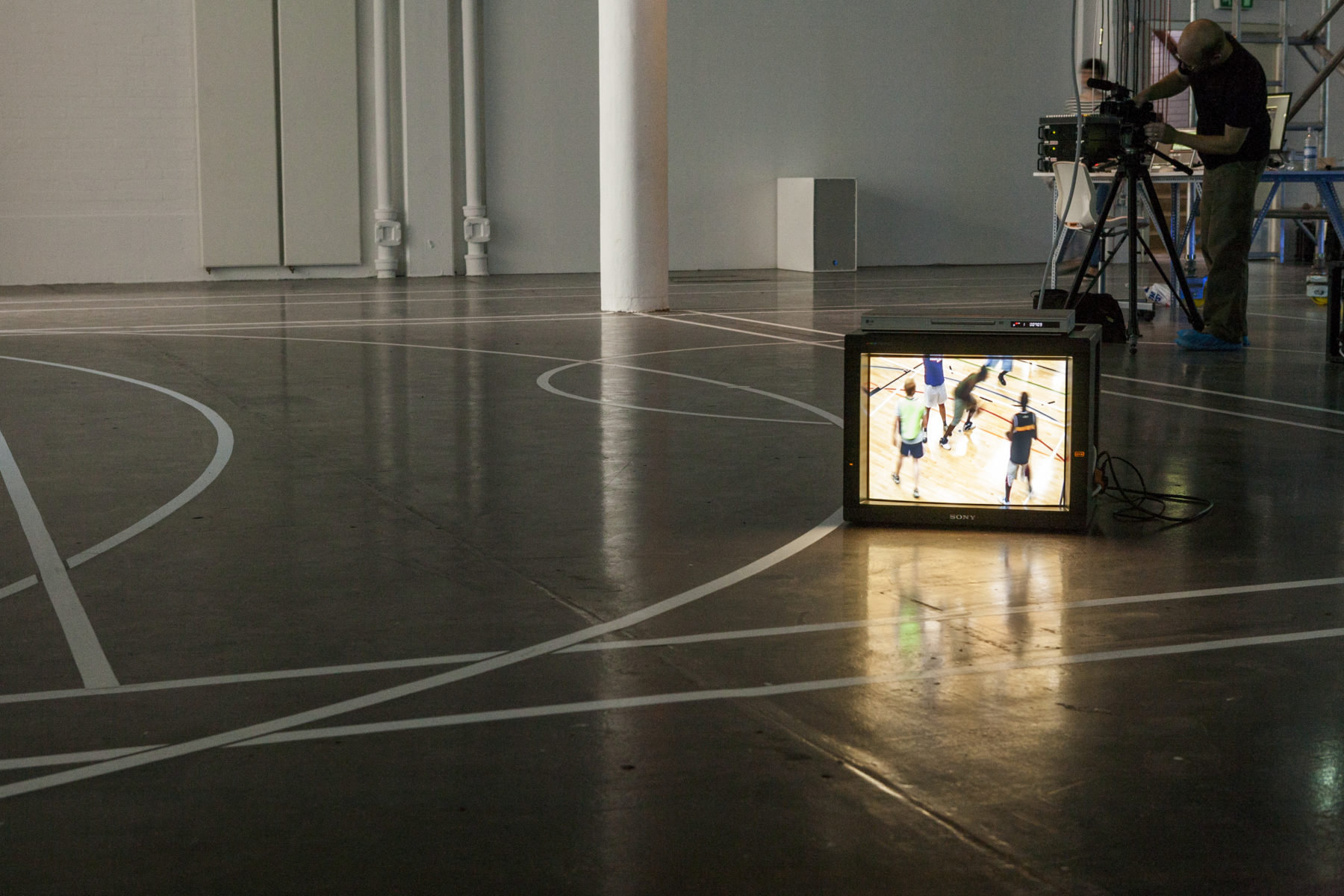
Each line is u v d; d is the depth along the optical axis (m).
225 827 2.22
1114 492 4.77
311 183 16.45
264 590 3.62
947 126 19.33
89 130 15.67
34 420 6.36
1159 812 2.27
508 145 17.31
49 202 15.62
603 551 4.02
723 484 4.95
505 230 17.47
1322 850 2.13
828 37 18.59
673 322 11.16
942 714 2.71
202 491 4.84
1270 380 7.52
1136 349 8.74
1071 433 4.19
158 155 15.95
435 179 16.98
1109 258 10.55
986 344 4.22
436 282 16.08
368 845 2.16
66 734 2.63
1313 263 18.00
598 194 17.78
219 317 11.66
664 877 2.05
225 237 16.17
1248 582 3.68
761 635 3.22
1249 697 2.80
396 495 4.78
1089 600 3.51
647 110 11.84
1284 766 2.46
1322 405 6.63
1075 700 2.79
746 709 2.74
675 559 3.93
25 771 2.45
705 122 18.17
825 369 8.12
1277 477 5.02
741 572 3.79
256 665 3.03
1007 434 4.23
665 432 6.01
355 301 13.41
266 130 16.19
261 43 16.05
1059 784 2.38
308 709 2.76
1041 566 3.85
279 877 2.06
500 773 2.44
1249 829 2.21
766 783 2.38
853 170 18.92
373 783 2.39
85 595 3.59
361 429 6.11
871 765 2.46
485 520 4.41
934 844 2.16
